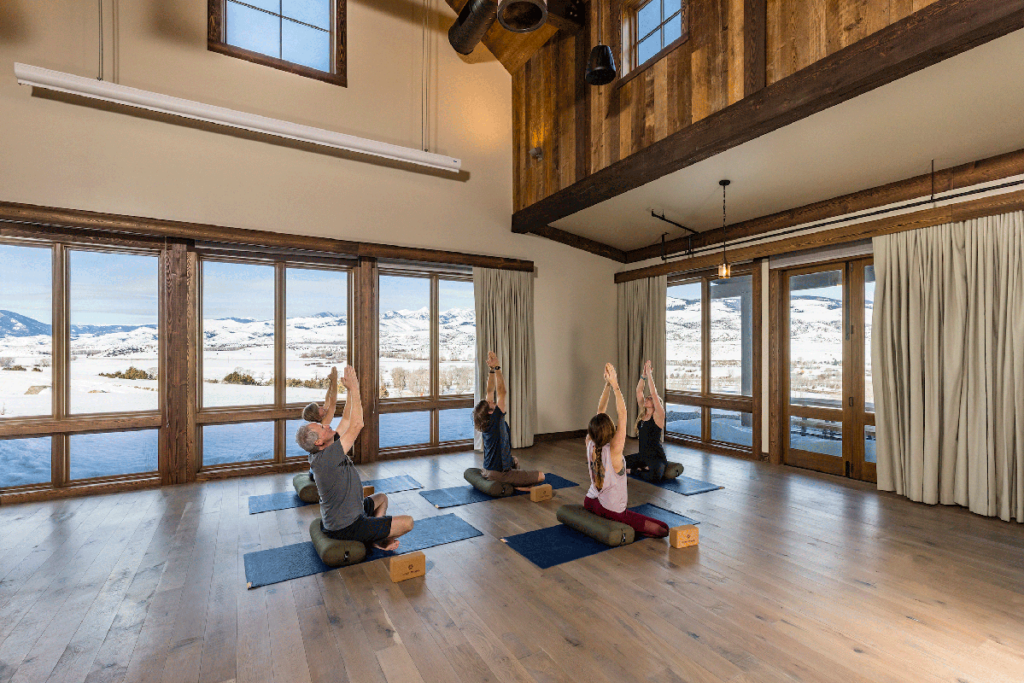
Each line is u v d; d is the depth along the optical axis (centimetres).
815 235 516
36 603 259
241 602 261
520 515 398
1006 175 386
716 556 316
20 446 438
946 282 410
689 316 698
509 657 213
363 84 580
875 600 260
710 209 571
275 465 538
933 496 416
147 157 471
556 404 729
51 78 371
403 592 271
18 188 424
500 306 657
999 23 234
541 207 608
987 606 253
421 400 633
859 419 498
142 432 484
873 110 335
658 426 501
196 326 508
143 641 225
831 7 305
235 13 520
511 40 632
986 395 386
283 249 536
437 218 625
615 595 266
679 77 413
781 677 198
